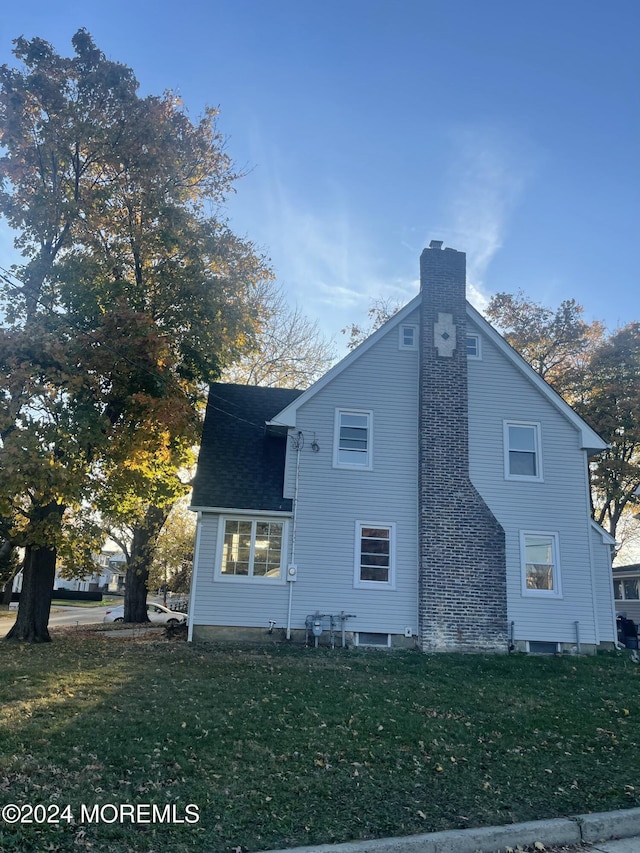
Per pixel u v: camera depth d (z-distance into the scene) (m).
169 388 17.98
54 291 18.48
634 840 6.15
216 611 17.38
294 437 18.44
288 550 17.77
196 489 18.03
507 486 18.69
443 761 7.81
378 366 19.12
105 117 18.94
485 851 5.72
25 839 5.30
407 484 18.42
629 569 33.31
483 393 19.23
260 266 21.28
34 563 19.08
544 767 7.79
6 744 7.46
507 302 36.03
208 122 21.66
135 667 13.05
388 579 17.80
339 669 13.71
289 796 6.45
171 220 19.12
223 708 9.69
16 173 18.64
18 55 18.92
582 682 13.48
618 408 30.17
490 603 17.05
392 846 5.48
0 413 15.19
